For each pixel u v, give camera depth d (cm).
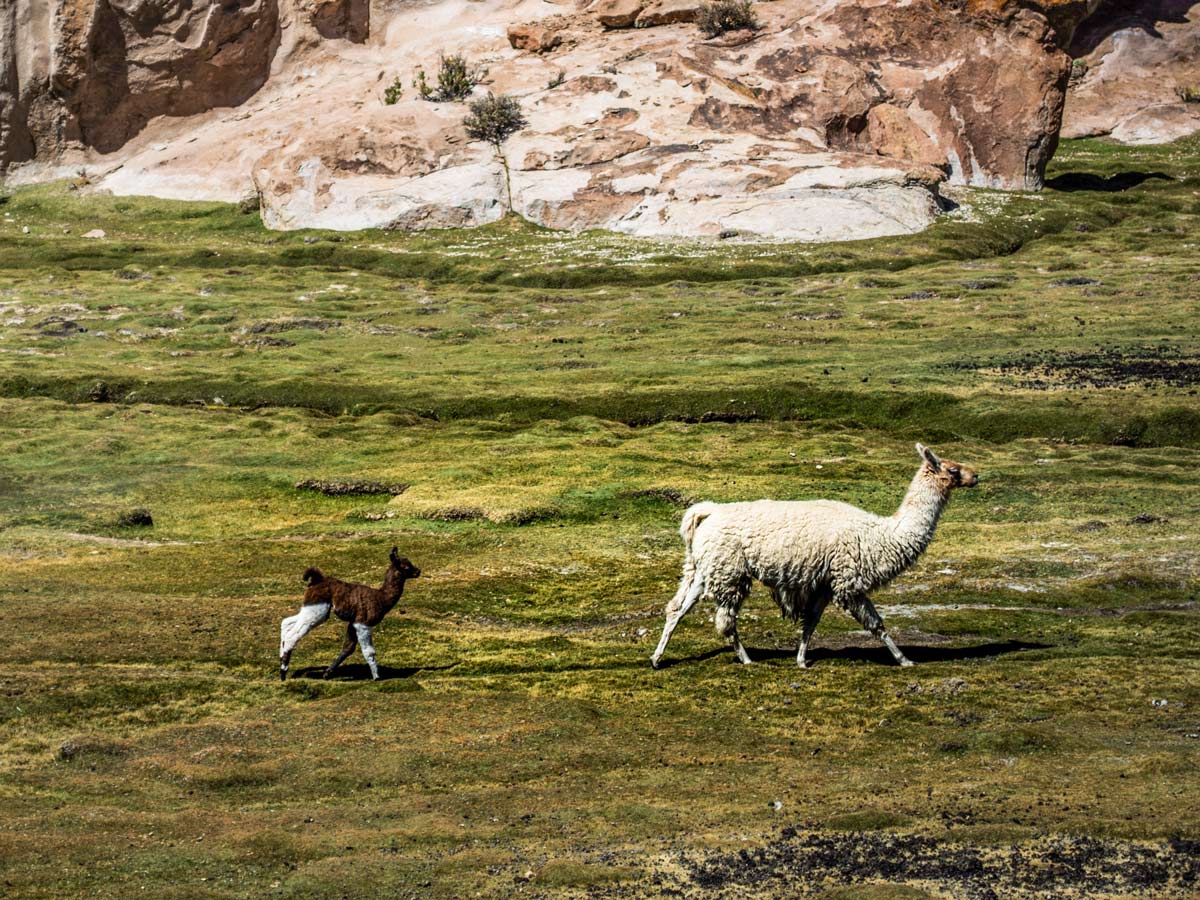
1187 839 3875
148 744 5403
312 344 19138
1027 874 3691
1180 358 16100
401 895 3778
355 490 12062
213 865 4056
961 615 7512
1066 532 9844
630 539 10044
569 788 4759
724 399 15275
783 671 6325
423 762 5075
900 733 5338
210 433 14412
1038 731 5153
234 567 9350
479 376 16962
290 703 6016
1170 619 7300
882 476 11875
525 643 7150
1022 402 14412
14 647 6869
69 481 12494
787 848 3997
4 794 4819
